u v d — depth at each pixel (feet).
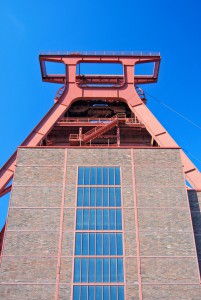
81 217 92.84
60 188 97.71
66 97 123.24
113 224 91.76
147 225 91.50
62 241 88.74
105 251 87.51
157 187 98.27
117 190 97.81
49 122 117.70
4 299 80.07
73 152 104.73
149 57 131.64
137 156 104.27
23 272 83.87
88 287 82.43
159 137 113.29
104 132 124.36
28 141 112.57
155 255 86.79
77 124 128.16
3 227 104.47
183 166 105.91
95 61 130.31
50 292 81.35
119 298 81.00
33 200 95.14
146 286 82.38
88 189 97.86
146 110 120.47
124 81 127.24
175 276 83.76
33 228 90.43
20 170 100.94
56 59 129.70
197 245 93.20
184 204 95.09
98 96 123.95
